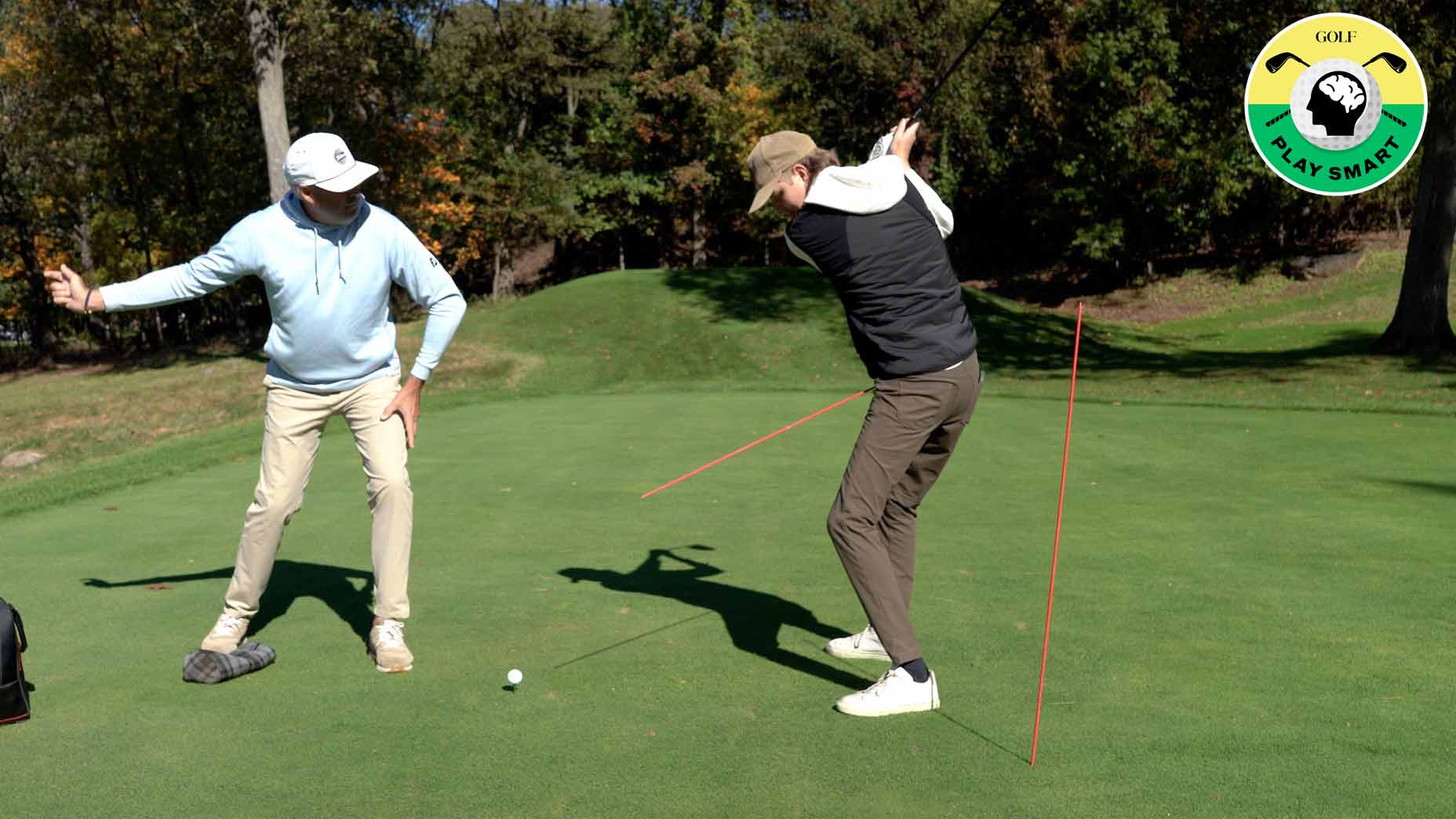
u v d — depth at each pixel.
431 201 33.09
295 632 3.98
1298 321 27.34
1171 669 3.40
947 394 3.19
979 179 37.69
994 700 3.16
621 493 6.71
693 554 5.10
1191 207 30.31
